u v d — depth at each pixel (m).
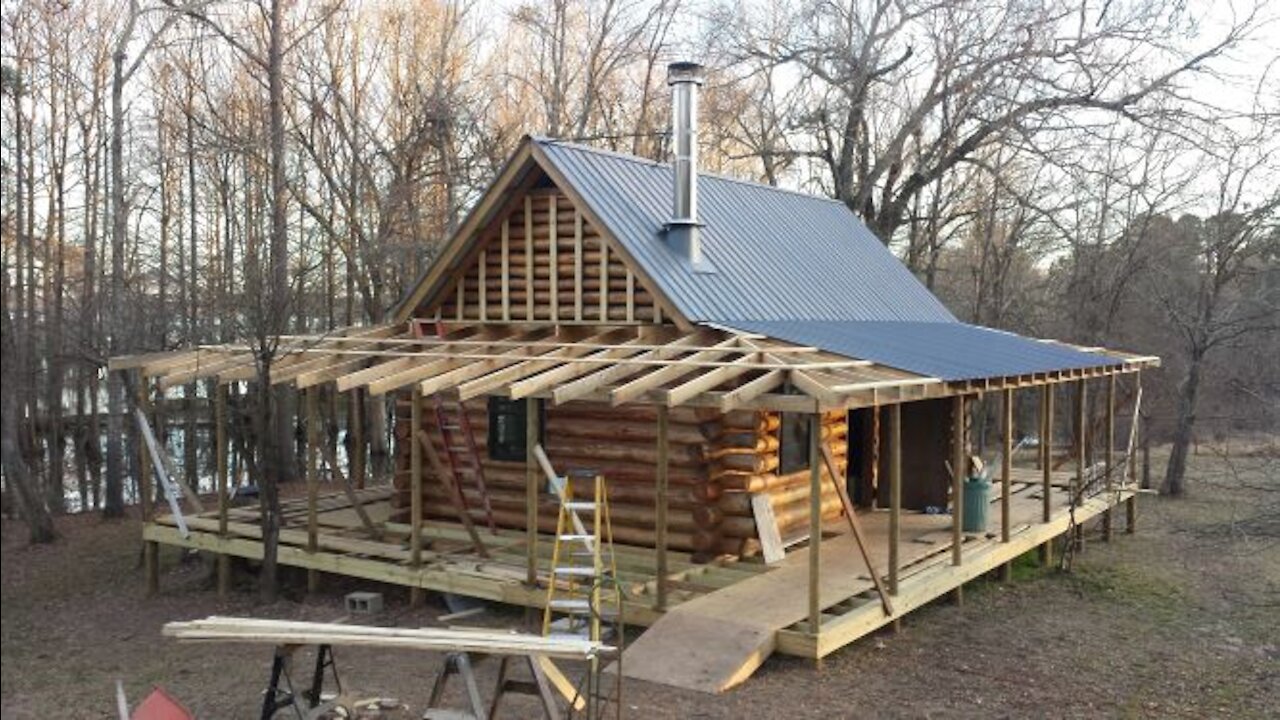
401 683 9.31
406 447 14.66
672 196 15.13
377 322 25.50
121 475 21.16
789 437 13.33
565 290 13.67
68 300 28.44
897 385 9.67
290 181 26.50
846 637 9.64
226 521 13.60
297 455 28.91
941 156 29.14
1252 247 22.64
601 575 10.05
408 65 29.14
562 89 30.22
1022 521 14.79
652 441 12.56
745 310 13.25
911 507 15.62
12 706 8.88
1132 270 25.12
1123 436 29.28
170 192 30.80
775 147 32.28
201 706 8.83
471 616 11.48
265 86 25.33
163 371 14.11
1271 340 23.00
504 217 14.19
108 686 9.52
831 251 17.66
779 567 11.77
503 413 14.00
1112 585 13.86
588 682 7.34
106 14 26.03
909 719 8.40
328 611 12.12
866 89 29.16
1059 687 9.48
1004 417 13.30
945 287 36.66
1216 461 25.50
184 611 12.70
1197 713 8.88
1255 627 11.84
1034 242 31.69
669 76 13.85
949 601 12.62
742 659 9.02
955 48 27.30
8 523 18.42
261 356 12.51
